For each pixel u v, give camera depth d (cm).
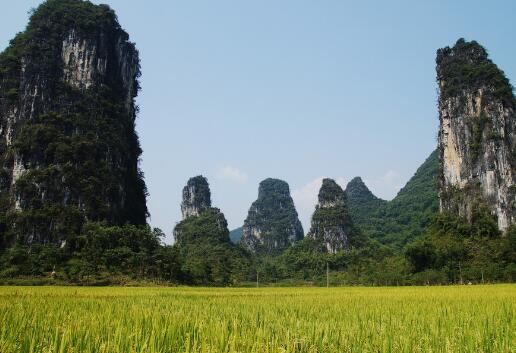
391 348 615
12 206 6562
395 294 2636
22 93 7225
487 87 8356
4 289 3266
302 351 606
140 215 8300
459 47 9081
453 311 1223
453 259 7000
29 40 7500
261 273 9669
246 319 948
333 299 2091
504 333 747
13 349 506
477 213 7762
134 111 8756
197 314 1034
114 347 526
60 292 2762
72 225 6506
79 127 7331
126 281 5753
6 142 7131
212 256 9881
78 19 7856
